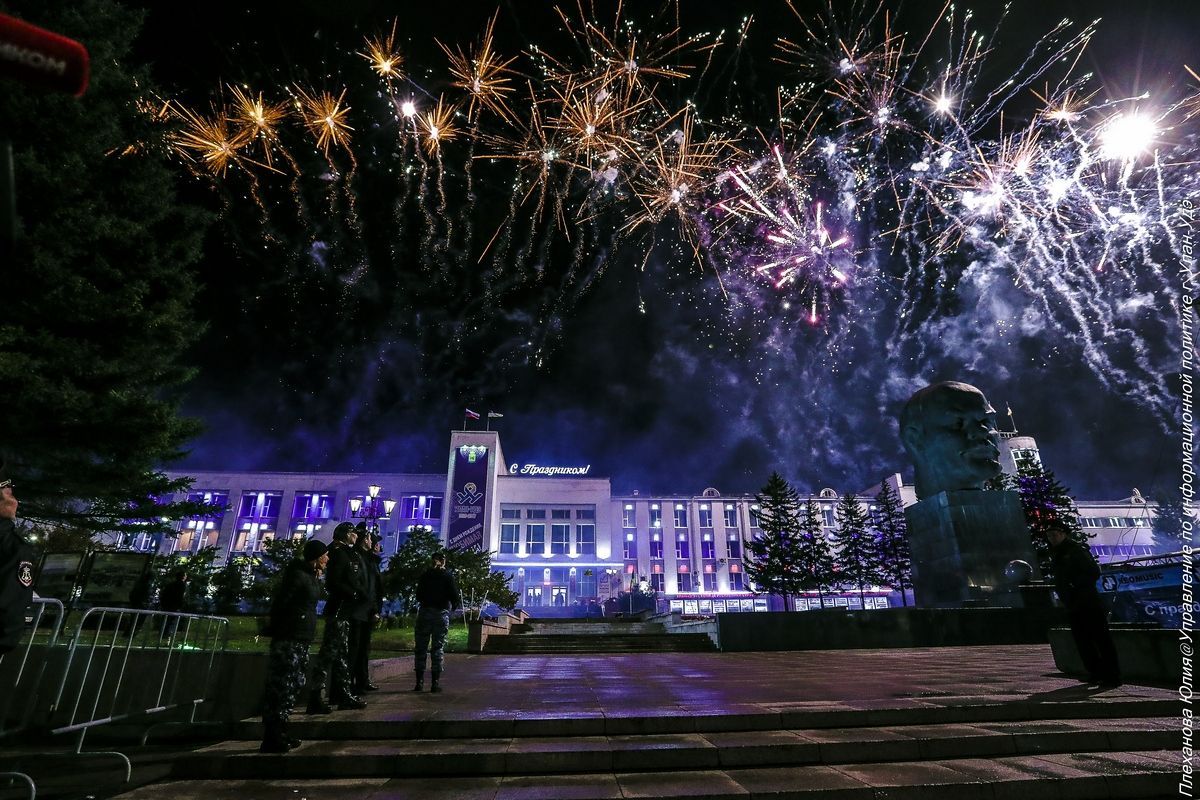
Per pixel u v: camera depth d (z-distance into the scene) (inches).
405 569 897.5
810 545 1889.8
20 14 537.6
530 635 794.8
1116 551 2524.6
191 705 268.5
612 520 2620.6
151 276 574.2
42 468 543.8
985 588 764.0
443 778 202.7
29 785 189.5
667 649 746.8
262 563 979.9
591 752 209.2
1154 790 189.0
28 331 510.9
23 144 509.7
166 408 568.7
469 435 2513.5
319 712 256.1
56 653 275.4
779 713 243.9
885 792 181.9
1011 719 249.4
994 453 826.8
